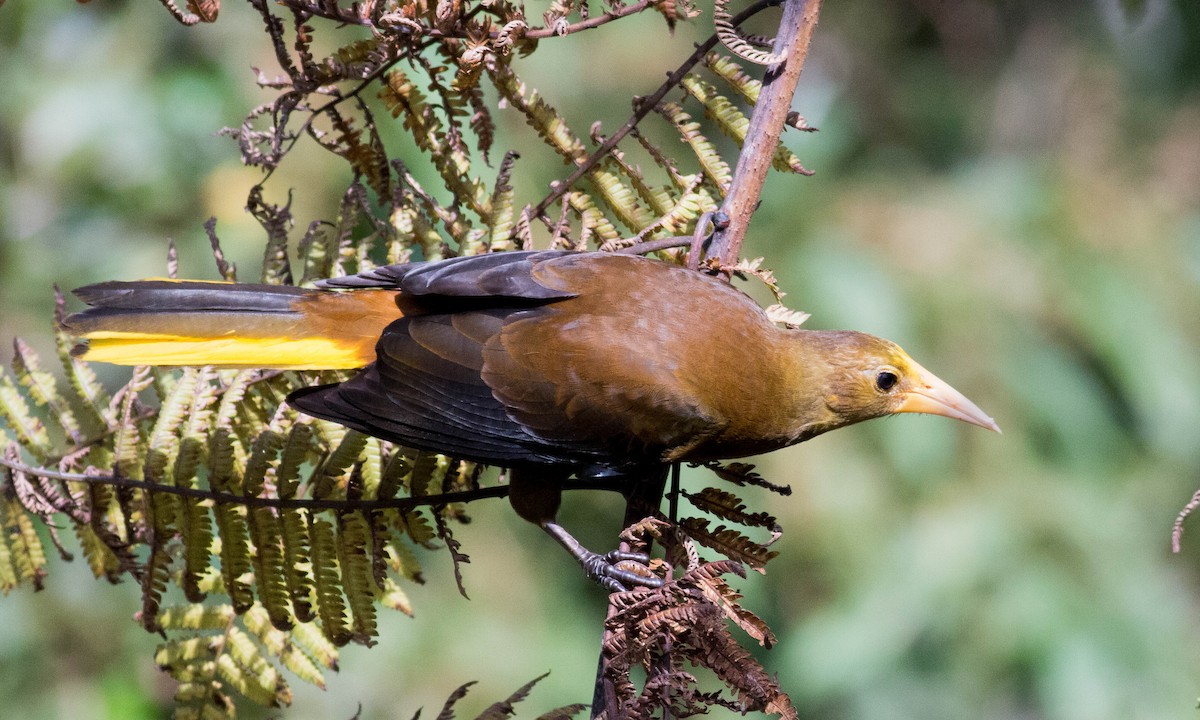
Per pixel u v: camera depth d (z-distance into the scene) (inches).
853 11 633.0
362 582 251.3
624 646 209.9
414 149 457.4
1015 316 509.7
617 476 278.8
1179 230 546.0
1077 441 500.1
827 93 600.4
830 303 500.1
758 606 503.8
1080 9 624.4
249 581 290.0
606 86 548.1
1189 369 508.7
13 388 266.4
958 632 483.8
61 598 463.5
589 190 311.1
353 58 261.3
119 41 528.7
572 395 262.1
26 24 530.3
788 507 491.2
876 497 490.3
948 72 632.4
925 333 504.4
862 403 288.5
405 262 278.8
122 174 521.7
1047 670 473.4
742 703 206.1
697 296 268.7
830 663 481.7
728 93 560.7
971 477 492.1
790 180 531.8
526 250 273.6
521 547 531.8
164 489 249.6
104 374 513.3
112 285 259.0
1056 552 486.0
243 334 258.8
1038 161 574.6
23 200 530.3
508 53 268.2
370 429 249.4
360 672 492.7
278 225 282.4
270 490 256.7
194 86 523.2
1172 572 512.7
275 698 258.1
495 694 495.5
